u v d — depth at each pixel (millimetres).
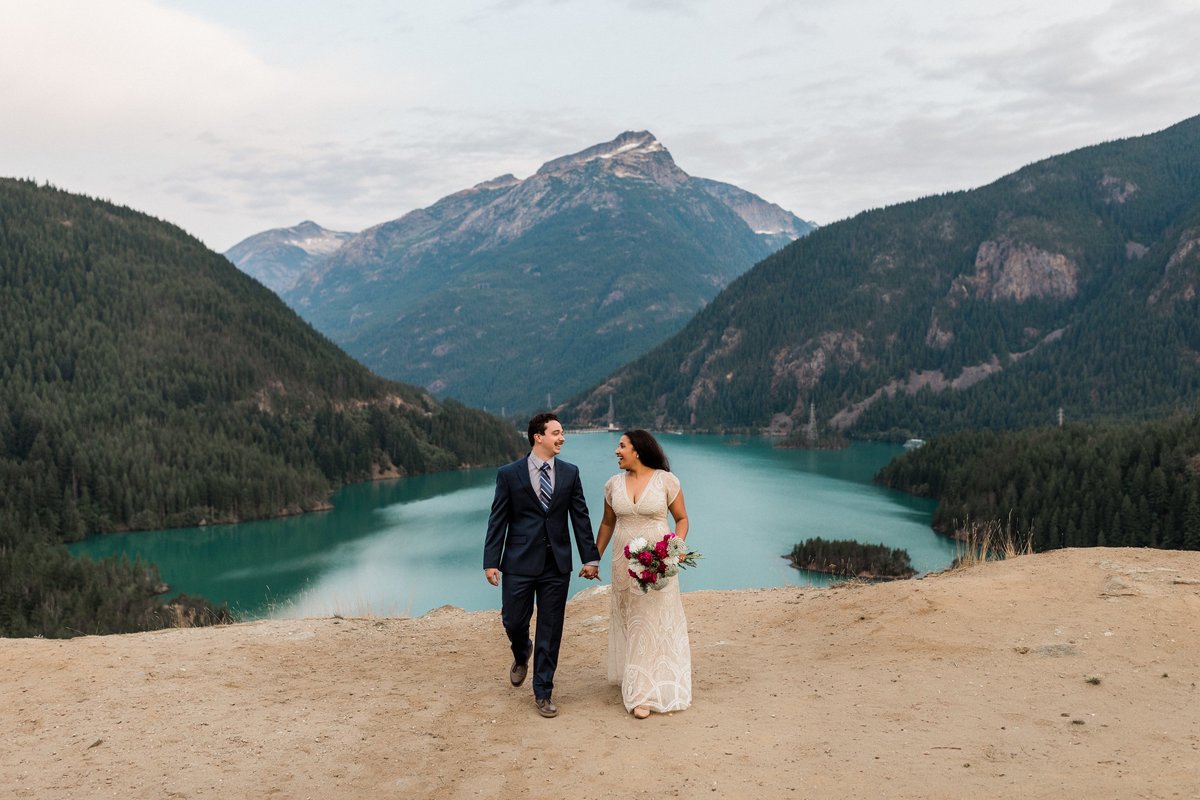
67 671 9414
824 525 132500
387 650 10703
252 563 118125
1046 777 5465
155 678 9234
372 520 154250
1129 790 5152
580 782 6059
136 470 158250
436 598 92125
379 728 7508
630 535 7965
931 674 7918
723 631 10922
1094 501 121312
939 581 10969
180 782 6383
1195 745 5805
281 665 9914
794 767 6016
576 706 7934
